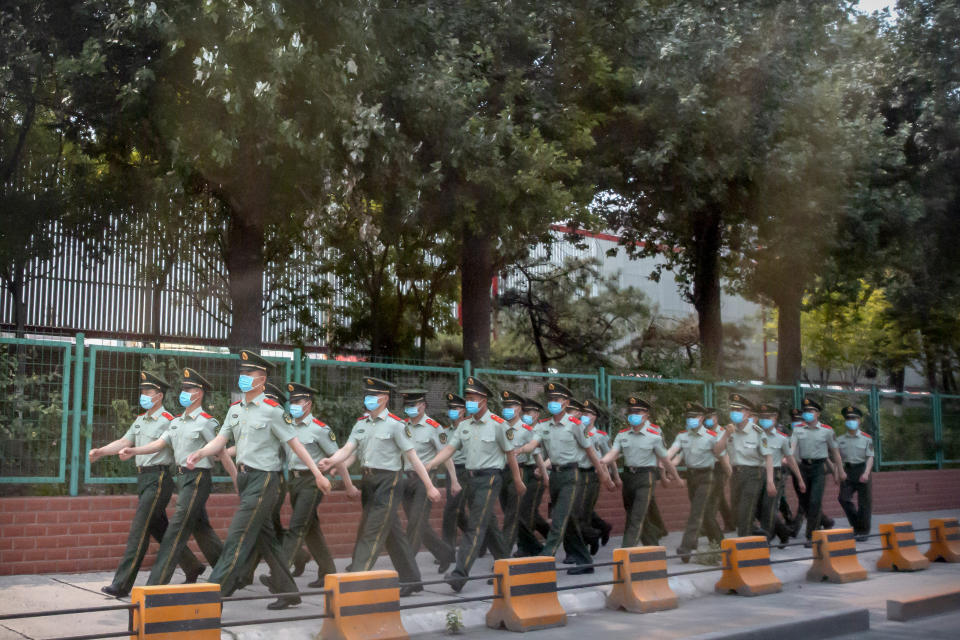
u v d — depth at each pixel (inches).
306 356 466.9
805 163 674.2
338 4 470.6
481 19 603.2
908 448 818.8
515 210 570.3
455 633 319.6
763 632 317.7
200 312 726.5
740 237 842.8
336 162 502.0
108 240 653.9
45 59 494.6
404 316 801.6
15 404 383.6
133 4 443.5
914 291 957.2
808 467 555.5
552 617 330.6
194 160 465.7
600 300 909.2
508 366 601.6
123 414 408.2
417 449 408.2
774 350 1254.9
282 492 356.2
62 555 377.1
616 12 653.9
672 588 396.2
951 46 851.4
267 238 690.8
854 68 841.5
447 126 540.7
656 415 622.2
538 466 425.1
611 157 683.4
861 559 505.0
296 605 324.5
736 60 665.0
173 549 313.6
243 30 437.7
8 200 578.9
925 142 842.8
